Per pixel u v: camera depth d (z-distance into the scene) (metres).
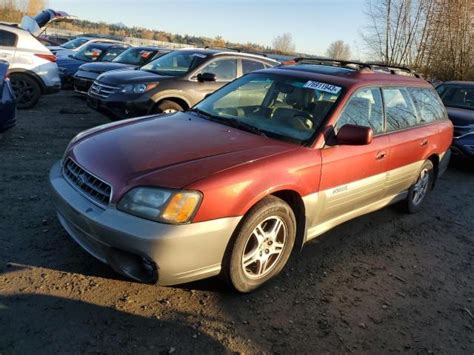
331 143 3.77
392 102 4.75
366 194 4.36
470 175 8.15
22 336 2.64
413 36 23.17
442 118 5.81
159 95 7.52
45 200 4.55
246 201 3.05
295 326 3.10
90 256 3.56
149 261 2.80
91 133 3.77
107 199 2.93
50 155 6.28
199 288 3.36
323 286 3.67
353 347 2.98
